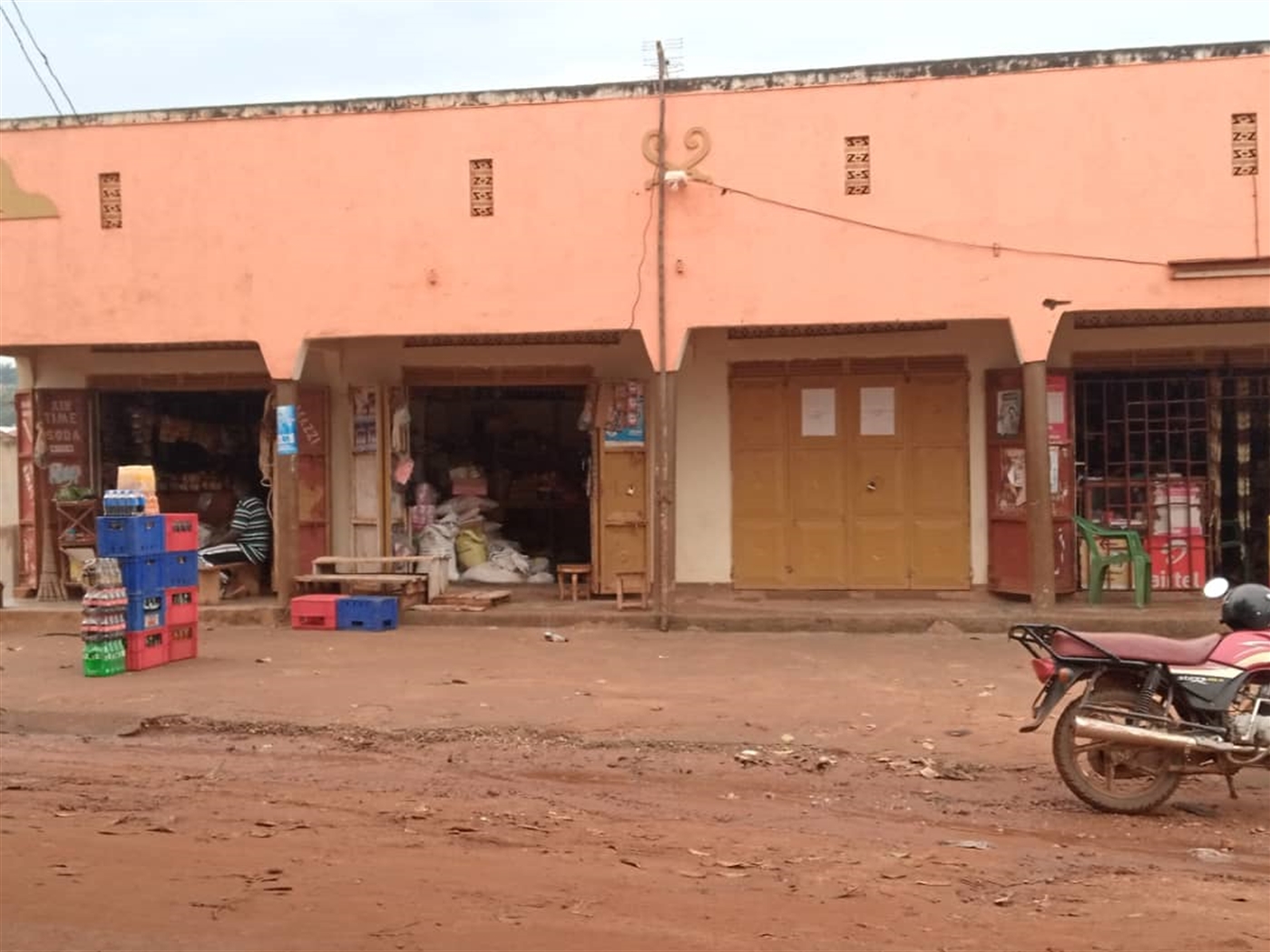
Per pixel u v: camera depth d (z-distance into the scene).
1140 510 13.52
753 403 14.01
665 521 12.57
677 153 12.53
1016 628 6.47
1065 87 11.95
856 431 13.82
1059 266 12.00
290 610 13.01
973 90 12.09
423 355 14.56
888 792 6.58
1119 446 13.57
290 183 13.20
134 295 13.45
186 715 8.49
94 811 6.12
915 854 5.43
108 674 10.01
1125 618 11.77
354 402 14.35
